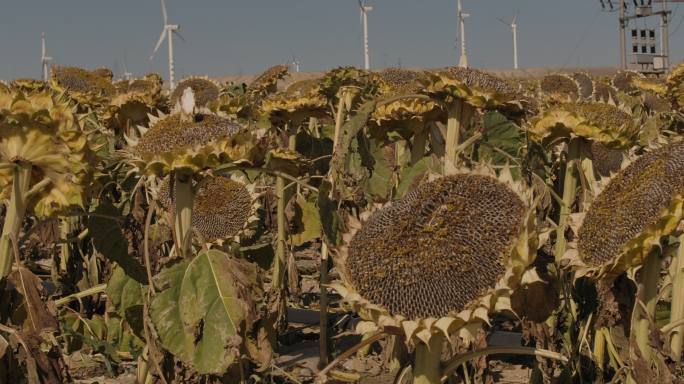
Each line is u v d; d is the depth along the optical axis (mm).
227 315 3947
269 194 6875
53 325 3848
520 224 3082
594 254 3439
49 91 3836
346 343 6918
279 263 6711
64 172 3898
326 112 7652
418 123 6020
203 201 6133
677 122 9156
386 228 3230
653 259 3422
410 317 3055
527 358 6070
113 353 5371
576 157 5590
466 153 5980
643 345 3566
